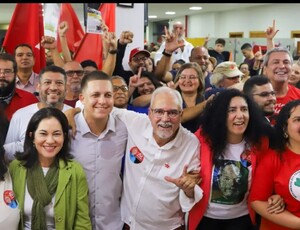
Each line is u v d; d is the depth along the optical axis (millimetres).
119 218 2107
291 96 2889
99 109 1938
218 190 1931
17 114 2316
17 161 1903
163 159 1963
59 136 1856
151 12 13164
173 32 3707
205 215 1977
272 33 3592
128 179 2049
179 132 2008
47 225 1847
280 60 2812
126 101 2668
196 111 2410
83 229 1891
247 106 1951
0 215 1725
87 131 2021
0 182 1794
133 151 2037
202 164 1967
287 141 1901
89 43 4016
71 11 4328
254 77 2465
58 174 1862
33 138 1876
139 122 2094
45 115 1860
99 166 2035
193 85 2744
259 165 1930
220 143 1946
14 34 3600
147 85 3020
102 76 1976
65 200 1847
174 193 1974
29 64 3238
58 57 3541
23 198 1828
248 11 11312
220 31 12883
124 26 4246
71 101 3006
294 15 9734
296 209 1834
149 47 8484
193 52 4180
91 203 2037
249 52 6965
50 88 2363
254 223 1980
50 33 4582
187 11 12711
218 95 1984
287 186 1833
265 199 1909
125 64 4309
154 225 2016
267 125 1998
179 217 2055
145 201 1984
